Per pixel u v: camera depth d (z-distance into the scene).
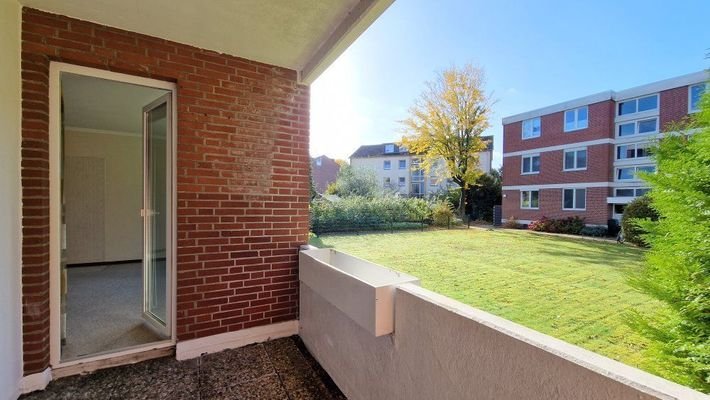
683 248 1.60
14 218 2.04
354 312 1.88
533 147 16.44
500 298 3.99
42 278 2.21
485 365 1.14
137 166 6.50
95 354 2.51
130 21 2.36
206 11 2.25
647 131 12.85
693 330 1.51
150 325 3.11
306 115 3.23
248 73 2.93
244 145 2.90
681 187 1.64
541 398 0.96
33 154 2.17
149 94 3.64
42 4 2.15
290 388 2.25
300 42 2.67
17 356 2.08
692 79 11.55
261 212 2.99
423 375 1.44
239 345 2.88
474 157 17.33
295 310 3.15
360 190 23.17
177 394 2.17
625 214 9.63
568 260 6.86
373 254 7.86
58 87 2.35
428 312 1.41
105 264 6.18
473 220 20.36
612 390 0.79
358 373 1.99
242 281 2.90
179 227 2.64
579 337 2.71
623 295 4.05
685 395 0.70
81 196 6.02
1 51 1.92
